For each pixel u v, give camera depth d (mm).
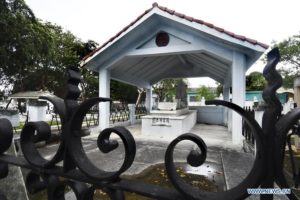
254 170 769
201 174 3451
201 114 12805
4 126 1294
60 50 18578
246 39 5195
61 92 20359
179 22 5750
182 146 5582
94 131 7293
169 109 8016
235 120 5656
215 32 5441
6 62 10953
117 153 4750
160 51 6430
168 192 899
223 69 8797
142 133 7559
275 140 754
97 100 1038
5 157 1338
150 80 12406
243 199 765
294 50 15094
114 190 987
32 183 1263
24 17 11234
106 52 7000
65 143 1091
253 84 27172
